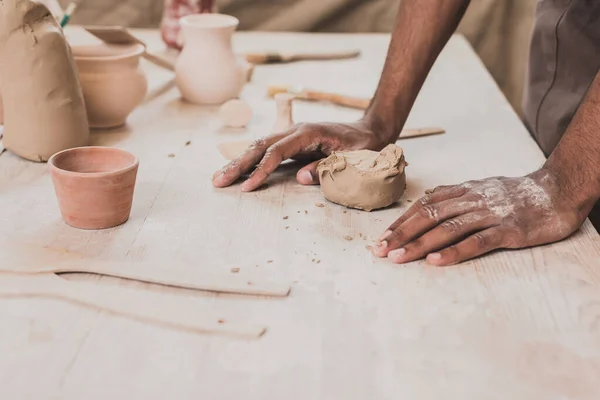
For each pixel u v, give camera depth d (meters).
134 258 0.98
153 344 0.81
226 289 0.91
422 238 1.01
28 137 1.26
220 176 1.22
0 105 1.31
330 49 2.12
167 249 1.01
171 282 0.92
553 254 1.03
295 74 1.88
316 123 1.28
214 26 1.58
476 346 0.82
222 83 1.62
